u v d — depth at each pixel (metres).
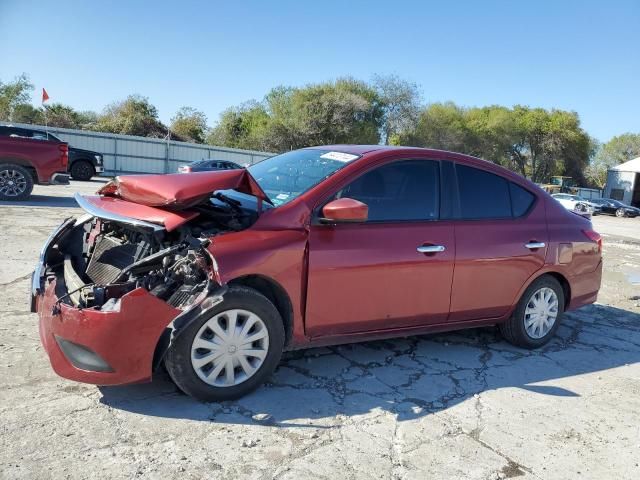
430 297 4.12
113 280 3.44
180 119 55.97
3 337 4.14
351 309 3.77
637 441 3.36
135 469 2.66
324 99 47.16
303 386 3.73
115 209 3.58
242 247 3.32
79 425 3.02
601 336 5.56
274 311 3.44
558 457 3.11
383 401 3.61
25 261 6.52
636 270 10.09
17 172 11.91
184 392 3.33
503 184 4.69
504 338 4.99
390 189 4.03
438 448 3.09
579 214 5.54
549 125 63.84
